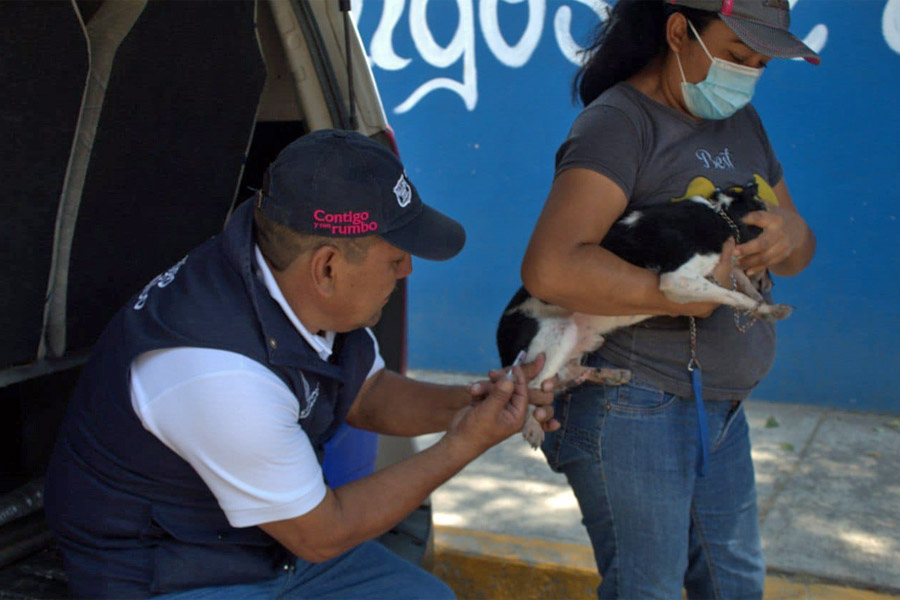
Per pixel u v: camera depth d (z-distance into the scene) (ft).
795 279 16.05
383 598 6.61
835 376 16.15
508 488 13.52
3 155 6.08
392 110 18.08
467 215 18.07
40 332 6.77
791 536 11.64
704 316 6.75
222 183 8.03
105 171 6.91
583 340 7.35
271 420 5.32
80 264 7.02
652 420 6.84
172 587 5.82
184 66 7.15
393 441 10.14
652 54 7.07
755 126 7.77
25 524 7.25
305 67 8.18
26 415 8.05
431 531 8.96
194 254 5.95
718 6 6.41
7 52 5.84
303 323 5.73
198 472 5.50
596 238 6.50
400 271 5.72
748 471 7.55
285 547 6.09
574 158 6.56
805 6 15.06
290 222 5.31
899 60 14.73
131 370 5.47
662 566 6.85
